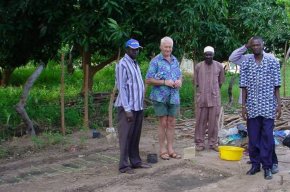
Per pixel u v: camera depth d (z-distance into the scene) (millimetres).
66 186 5367
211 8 9273
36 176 5934
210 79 6898
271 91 5395
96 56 13578
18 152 6973
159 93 6328
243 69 5512
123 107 5668
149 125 9164
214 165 6234
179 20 9094
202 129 7094
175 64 6355
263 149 5520
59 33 9500
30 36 10680
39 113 9086
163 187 5477
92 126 8836
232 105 11266
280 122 8773
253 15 10438
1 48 11430
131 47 5715
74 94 12102
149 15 9203
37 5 9320
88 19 9133
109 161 6625
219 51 11023
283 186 5289
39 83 14945
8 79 14938
